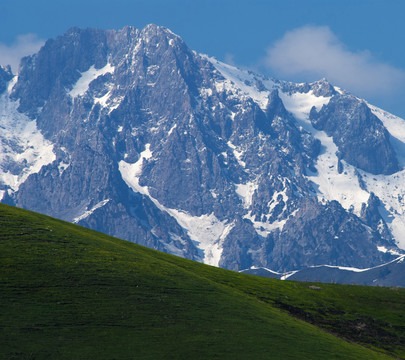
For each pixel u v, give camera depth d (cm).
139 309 19162
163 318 18850
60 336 16788
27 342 16225
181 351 16912
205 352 17038
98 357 16038
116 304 19212
